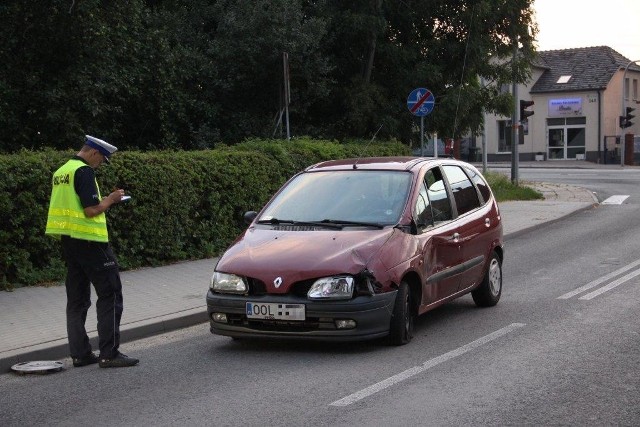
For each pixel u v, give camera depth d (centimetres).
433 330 948
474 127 2636
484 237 1059
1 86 1664
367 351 846
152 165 1401
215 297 849
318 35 2152
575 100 6166
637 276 1293
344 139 2209
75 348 839
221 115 2191
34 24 1703
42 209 1234
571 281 1277
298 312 812
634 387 697
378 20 2314
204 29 2245
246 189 1600
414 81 2431
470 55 2483
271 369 789
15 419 663
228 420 632
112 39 1838
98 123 1852
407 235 890
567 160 6228
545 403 655
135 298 1138
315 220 923
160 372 799
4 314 1038
